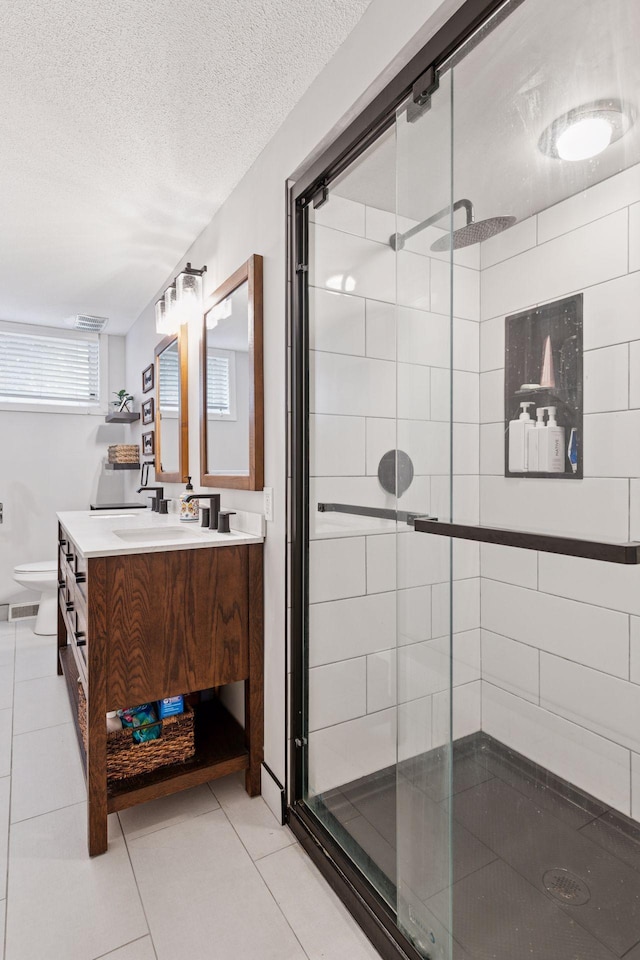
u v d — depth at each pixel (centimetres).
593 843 96
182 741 182
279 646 177
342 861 148
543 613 99
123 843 162
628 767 89
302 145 161
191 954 126
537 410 93
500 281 99
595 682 92
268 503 186
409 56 119
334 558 158
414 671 124
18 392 405
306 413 172
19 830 168
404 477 125
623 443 81
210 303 238
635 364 80
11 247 269
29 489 407
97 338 434
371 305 142
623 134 80
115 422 424
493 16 99
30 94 160
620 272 81
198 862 155
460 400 108
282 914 138
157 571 169
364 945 129
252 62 147
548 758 101
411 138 118
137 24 134
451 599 114
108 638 161
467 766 112
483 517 104
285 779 173
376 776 142
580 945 98
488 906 109
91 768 157
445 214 110
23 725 236
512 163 97
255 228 195
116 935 131
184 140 183
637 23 78
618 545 82
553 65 90
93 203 225
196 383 263
